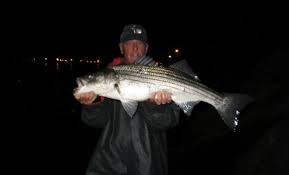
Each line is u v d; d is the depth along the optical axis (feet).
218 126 9.32
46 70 41.70
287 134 6.44
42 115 15.14
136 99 4.32
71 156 9.58
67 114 15.35
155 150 4.29
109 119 4.42
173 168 8.25
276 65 10.03
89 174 4.29
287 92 8.59
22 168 8.51
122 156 4.28
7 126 12.89
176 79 4.51
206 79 20.51
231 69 17.29
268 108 8.59
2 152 9.70
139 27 4.70
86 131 12.39
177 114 4.46
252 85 10.24
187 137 10.04
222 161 7.83
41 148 10.26
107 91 4.34
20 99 19.21
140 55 4.68
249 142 7.86
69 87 24.32
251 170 6.68
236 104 4.80
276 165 6.21
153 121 4.22
